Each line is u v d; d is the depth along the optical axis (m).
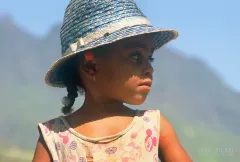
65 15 4.90
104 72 4.68
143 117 4.64
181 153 4.59
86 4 4.72
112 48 4.64
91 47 4.58
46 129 4.67
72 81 4.98
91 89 4.75
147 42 4.70
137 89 4.60
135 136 4.52
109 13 4.66
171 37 5.02
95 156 4.45
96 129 4.59
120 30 4.59
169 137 4.62
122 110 4.72
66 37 4.83
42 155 4.64
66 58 4.75
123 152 4.46
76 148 4.51
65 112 5.04
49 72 4.89
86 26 4.68
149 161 4.46
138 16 4.70
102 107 4.70
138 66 4.61
